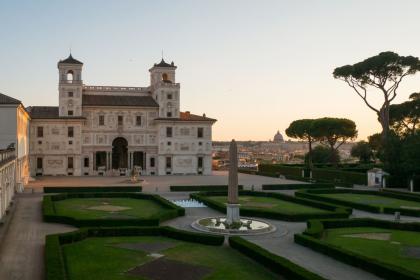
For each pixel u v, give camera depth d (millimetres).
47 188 76250
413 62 99312
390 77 102875
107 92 127688
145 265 32031
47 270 27422
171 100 122688
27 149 104375
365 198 73188
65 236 37562
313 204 62250
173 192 80188
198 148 123812
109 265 31859
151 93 130875
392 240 40719
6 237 41344
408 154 82562
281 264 29484
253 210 54031
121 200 69188
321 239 41000
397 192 75000
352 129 134375
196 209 61031
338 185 94938
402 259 34031
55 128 115438
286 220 51625
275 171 132250
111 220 46500
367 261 30641
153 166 122938
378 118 111750
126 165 126438
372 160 158875
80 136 116688
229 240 37844
